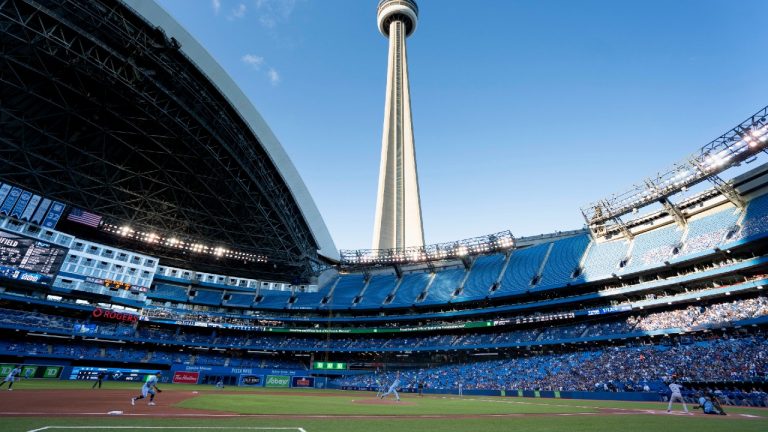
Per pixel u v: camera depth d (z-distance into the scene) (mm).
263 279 89562
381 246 115938
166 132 55594
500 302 71812
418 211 120438
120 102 51094
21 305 63000
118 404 23484
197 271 84750
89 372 61375
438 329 73625
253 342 79562
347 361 78750
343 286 89250
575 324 63438
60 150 56375
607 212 64688
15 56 43406
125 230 69812
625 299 59531
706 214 54875
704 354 44094
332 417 18812
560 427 15398
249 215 72250
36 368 57062
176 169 62688
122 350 69438
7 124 51219
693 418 19625
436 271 85000
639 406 30547
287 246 80188
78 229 69438
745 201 50188
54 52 43062
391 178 126000
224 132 57531
